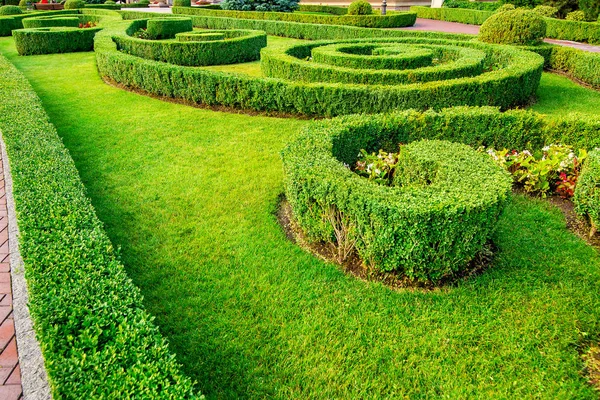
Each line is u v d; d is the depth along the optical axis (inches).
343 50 438.6
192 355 115.7
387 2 1275.8
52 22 726.5
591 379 109.6
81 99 367.9
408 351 117.6
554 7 832.3
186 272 148.9
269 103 324.2
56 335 92.5
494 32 487.2
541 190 203.3
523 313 130.2
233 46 534.6
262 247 162.7
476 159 168.6
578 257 157.5
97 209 189.2
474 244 139.4
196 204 194.1
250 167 231.8
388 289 140.6
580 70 421.1
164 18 735.1
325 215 151.0
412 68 375.9
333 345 119.2
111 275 113.7
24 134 221.1
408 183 181.5
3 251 159.8
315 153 171.2
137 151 254.4
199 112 332.8
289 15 900.0
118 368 84.8
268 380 109.1
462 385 107.8
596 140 215.9
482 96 304.2
